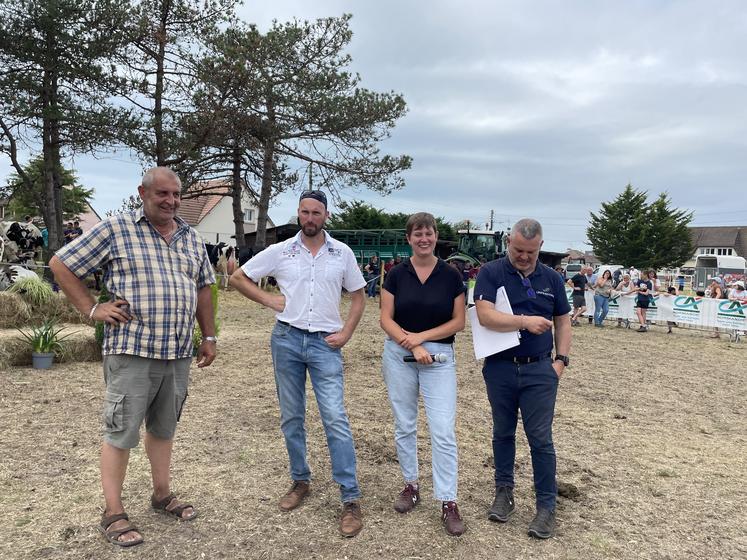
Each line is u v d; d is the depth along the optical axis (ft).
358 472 13.48
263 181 67.05
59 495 11.53
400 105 64.08
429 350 11.14
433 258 11.27
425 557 9.78
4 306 27.84
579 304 51.65
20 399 18.48
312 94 59.62
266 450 14.60
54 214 56.85
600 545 10.47
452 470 10.85
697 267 130.00
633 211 179.63
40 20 45.57
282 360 11.16
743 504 12.59
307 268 11.02
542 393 10.77
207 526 10.53
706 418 20.17
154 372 9.94
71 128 49.44
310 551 9.82
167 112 52.26
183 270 10.20
